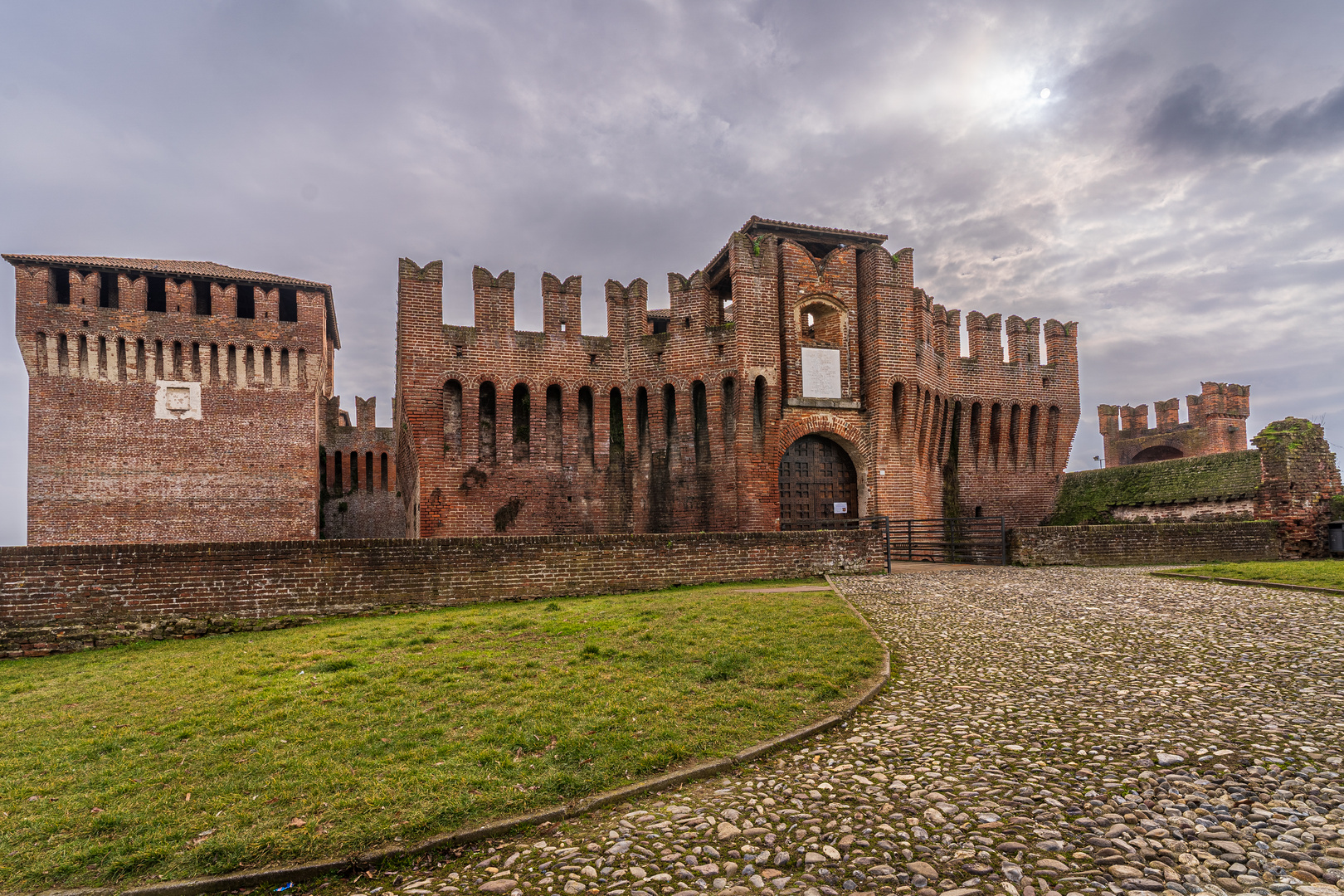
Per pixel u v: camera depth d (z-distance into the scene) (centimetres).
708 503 2698
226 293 4050
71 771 681
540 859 495
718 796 587
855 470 3014
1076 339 3622
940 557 2869
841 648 1044
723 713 775
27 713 904
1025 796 554
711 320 3038
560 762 656
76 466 3716
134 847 520
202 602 1511
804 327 3262
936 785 581
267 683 973
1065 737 680
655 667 972
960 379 3353
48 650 1384
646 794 600
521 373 2716
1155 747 645
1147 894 413
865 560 2122
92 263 3809
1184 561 2389
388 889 471
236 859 500
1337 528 2512
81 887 480
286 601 1567
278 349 4125
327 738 732
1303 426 2619
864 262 2994
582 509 2745
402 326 2673
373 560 1641
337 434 5138
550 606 1533
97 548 1457
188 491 3900
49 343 3712
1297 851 454
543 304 2780
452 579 1700
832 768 632
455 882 474
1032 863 455
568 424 2764
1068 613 1308
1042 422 3525
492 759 662
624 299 2884
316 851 509
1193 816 511
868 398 2936
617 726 739
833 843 495
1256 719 708
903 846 485
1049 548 2334
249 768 659
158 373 3891
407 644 1188
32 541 3616
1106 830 496
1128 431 5522
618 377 2842
